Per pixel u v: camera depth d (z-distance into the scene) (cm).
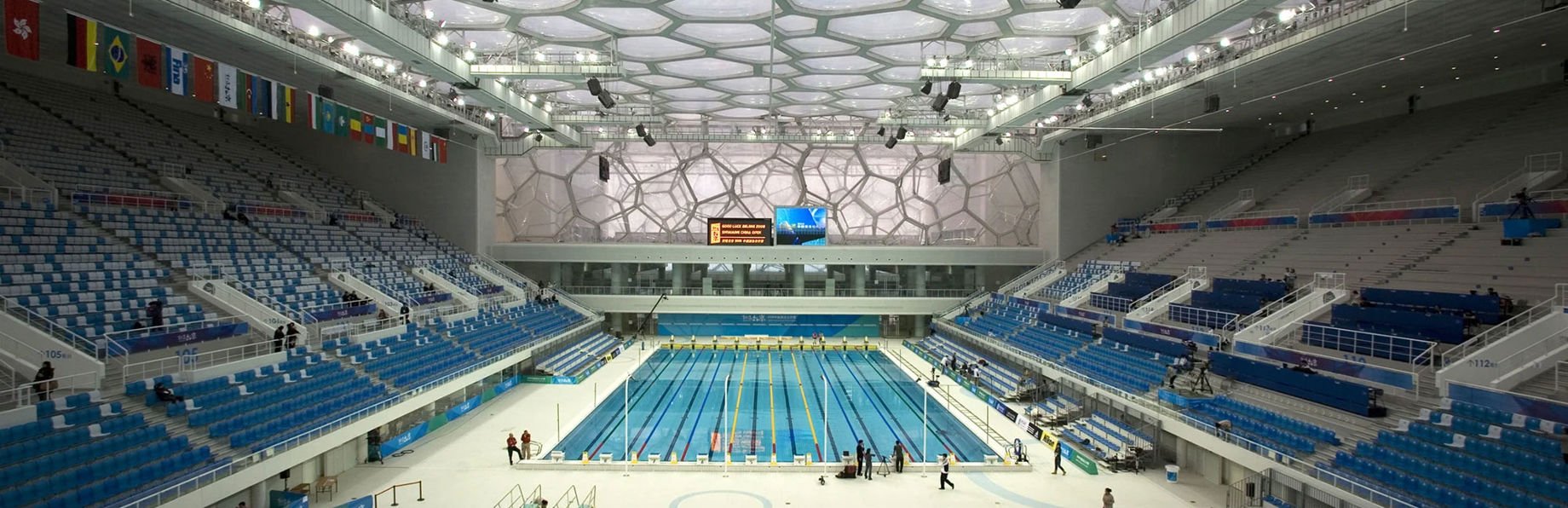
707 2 2303
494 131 4234
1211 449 1803
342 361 2200
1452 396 1581
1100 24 2431
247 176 3428
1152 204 4347
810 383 3256
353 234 3525
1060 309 3459
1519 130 2628
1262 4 1716
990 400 2745
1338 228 2897
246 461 1503
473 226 4306
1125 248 4028
